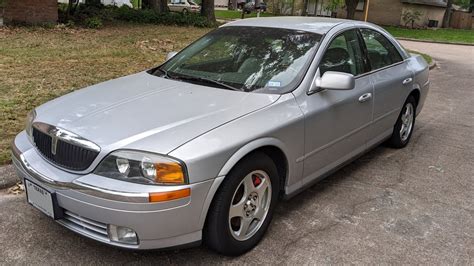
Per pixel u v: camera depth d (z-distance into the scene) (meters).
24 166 2.88
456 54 17.50
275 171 3.15
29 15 12.93
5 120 5.06
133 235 2.54
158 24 17.84
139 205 2.44
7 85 6.57
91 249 3.01
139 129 2.70
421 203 3.91
